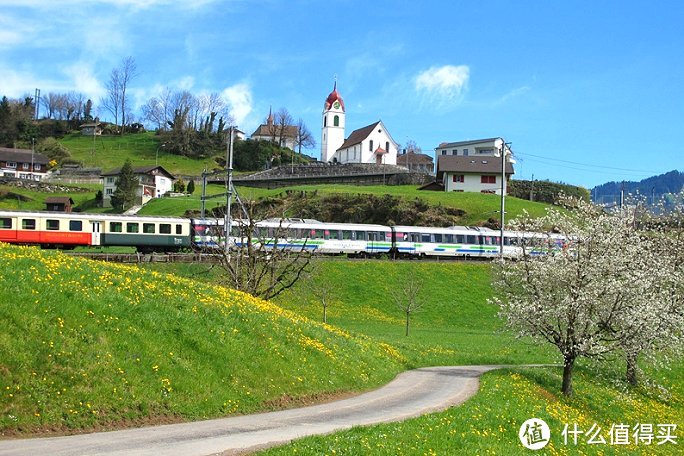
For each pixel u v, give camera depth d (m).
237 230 68.81
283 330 27.64
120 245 68.19
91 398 17.55
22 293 20.02
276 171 149.50
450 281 68.31
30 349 17.97
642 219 47.38
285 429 18.48
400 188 126.06
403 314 60.41
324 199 105.69
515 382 31.22
